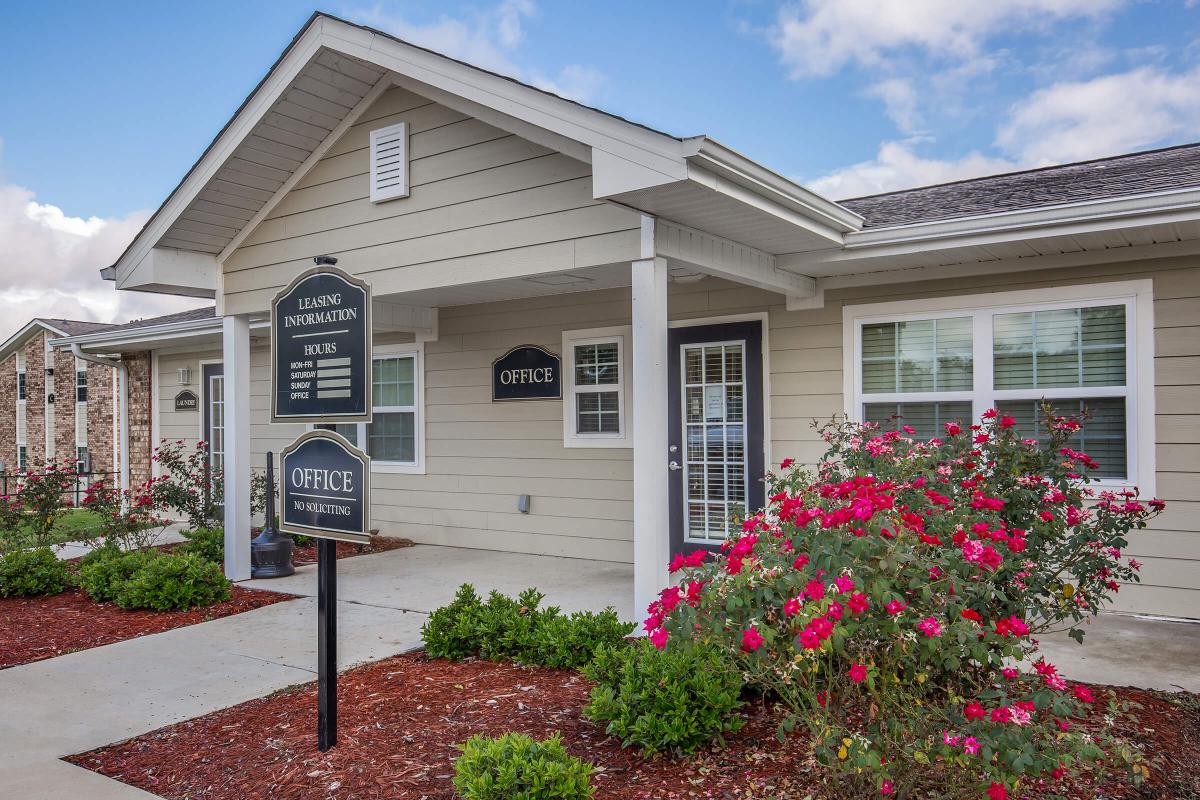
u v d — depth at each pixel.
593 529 8.12
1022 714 2.20
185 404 12.41
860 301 6.54
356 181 6.48
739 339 7.14
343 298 3.69
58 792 3.30
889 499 2.65
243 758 3.54
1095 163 7.71
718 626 2.54
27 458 22.58
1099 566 3.79
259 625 5.94
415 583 7.20
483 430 8.89
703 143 4.03
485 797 2.70
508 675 4.44
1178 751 3.26
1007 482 3.91
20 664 5.21
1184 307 5.39
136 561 7.21
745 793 2.96
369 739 3.61
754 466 7.05
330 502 3.60
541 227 5.40
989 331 6.02
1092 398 5.69
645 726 3.26
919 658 2.66
